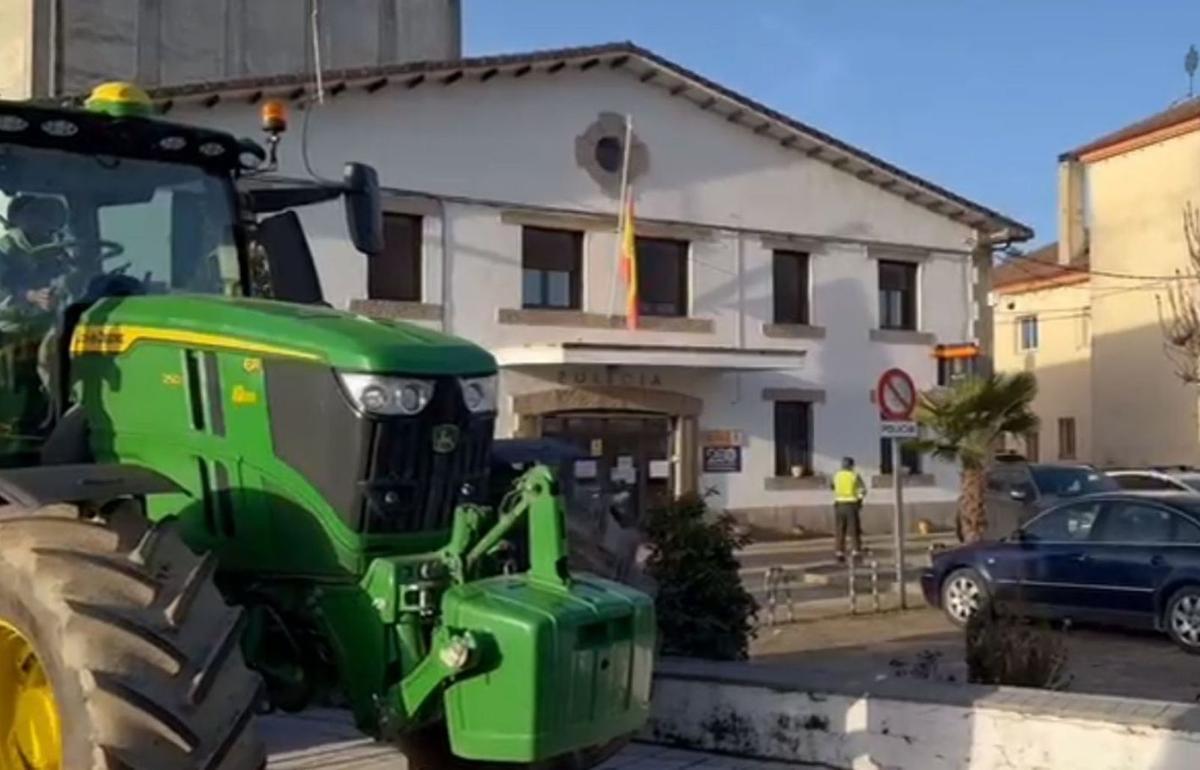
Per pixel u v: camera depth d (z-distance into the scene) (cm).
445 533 593
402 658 566
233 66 2995
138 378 618
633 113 2819
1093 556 1541
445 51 3366
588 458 782
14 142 659
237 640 519
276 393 589
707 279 2925
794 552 2684
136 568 513
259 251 721
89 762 476
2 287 647
